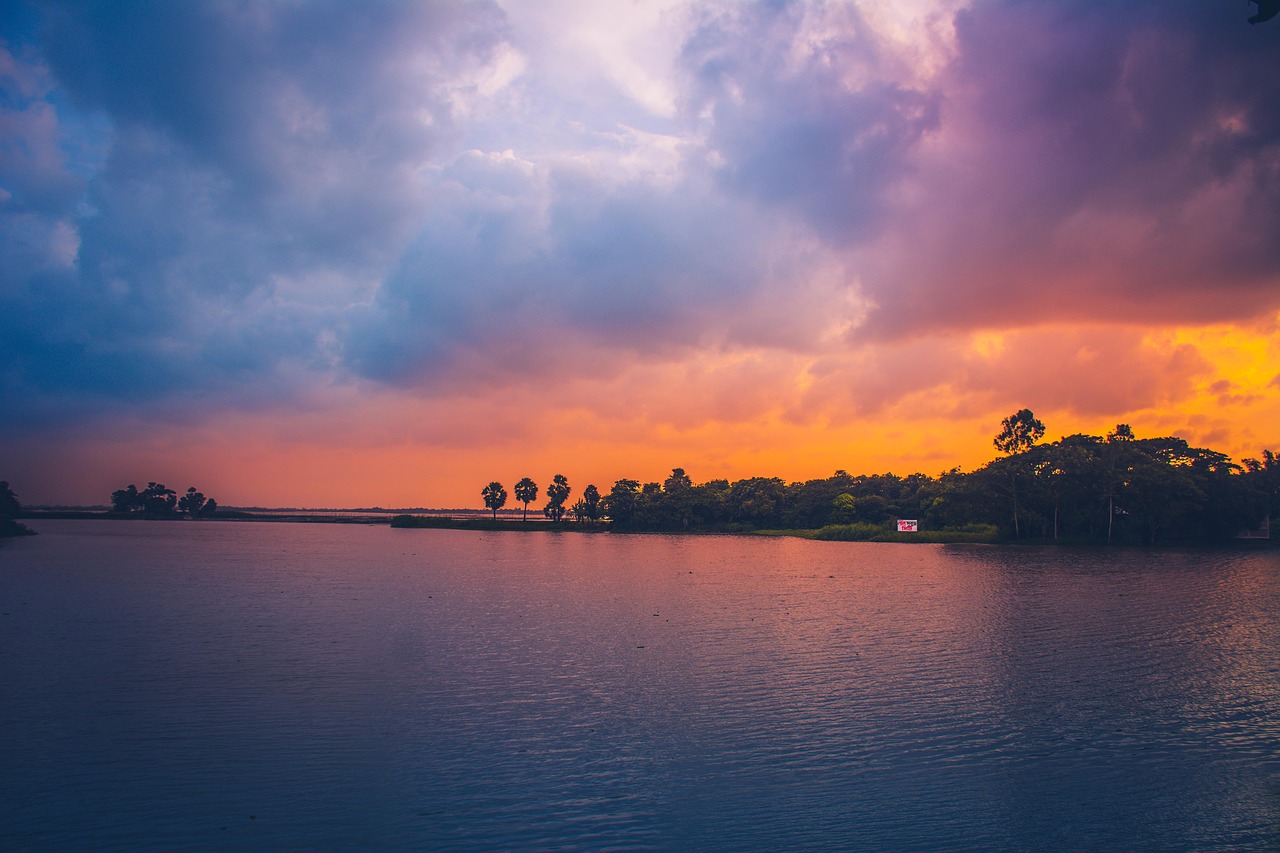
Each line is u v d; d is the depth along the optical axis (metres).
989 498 153.75
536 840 20.02
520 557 120.38
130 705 31.42
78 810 21.45
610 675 36.91
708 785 23.61
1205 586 73.62
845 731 28.66
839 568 97.12
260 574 87.25
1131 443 158.00
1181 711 31.19
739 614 56.38
